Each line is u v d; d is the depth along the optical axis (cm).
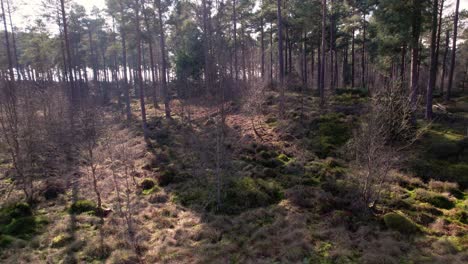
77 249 794
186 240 822
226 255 739
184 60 2656
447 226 803
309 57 3884
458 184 1029
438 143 1249
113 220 937
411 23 1472
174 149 1584
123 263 724
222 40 2577
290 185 1102
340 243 752
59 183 1204
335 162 1227
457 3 1994
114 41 3073
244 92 1825
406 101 1153
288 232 816
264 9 2441
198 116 1958
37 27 2447
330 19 2412
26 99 1218
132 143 1705
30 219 938
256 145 1467
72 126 1367
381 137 928
